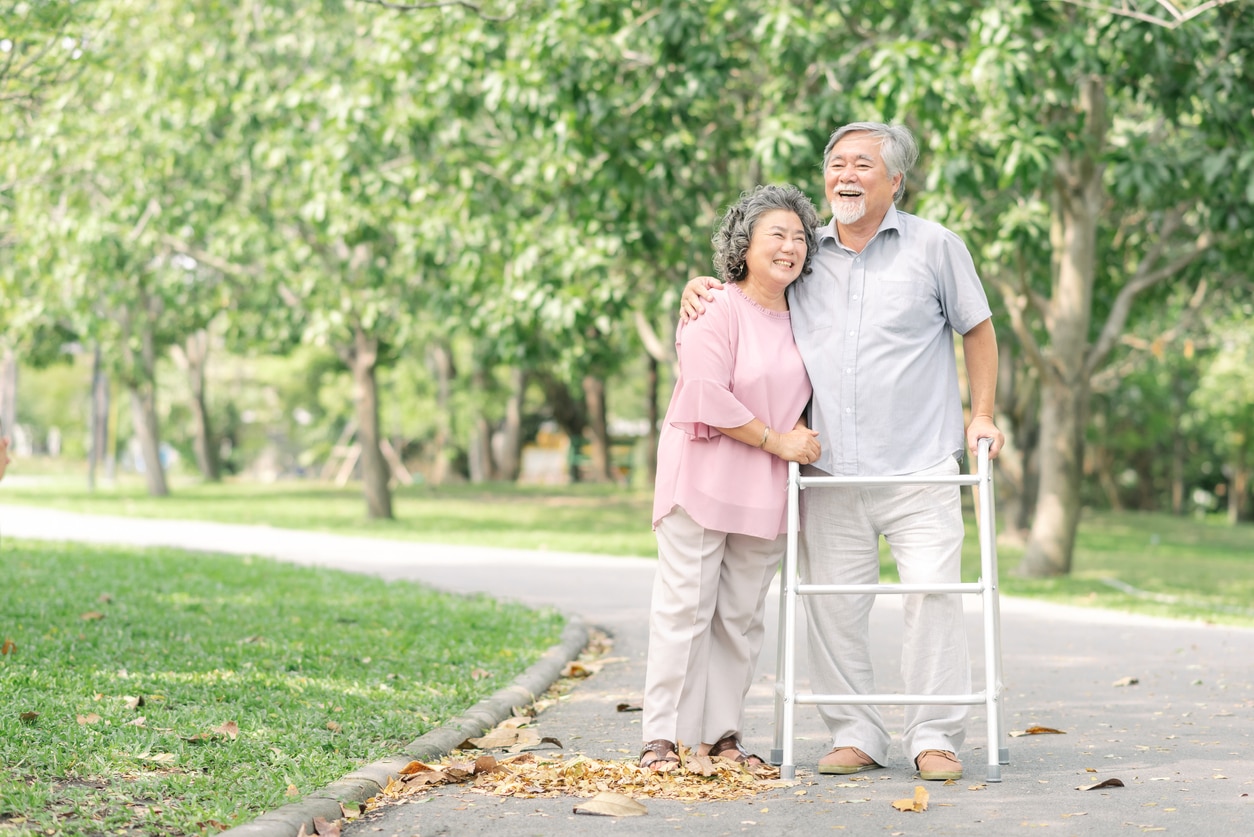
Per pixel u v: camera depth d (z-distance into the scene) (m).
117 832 3.63
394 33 13.75
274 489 33.38
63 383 54.59
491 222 15.11
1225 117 11.08
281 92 17.02
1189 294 17.36
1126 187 11.30
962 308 4.82
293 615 8.70
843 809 4.15
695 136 13.27
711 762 4.66
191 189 18.08
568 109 12.03
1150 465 47.03
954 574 4.71
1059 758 4.96
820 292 4.83
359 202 15.27
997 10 10.67
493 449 45.91
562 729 5.70
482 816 4.12
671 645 4.73
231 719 5.15
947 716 4.67
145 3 16.56
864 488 4.77
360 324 19.16
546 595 10.77
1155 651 8.20
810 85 13.00
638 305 17.41
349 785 4.29
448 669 6.80
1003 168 11.02
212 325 37.78
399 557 14.04
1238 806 4.14
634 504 28.03
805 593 4.61
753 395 4.71
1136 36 10.47
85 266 17.36
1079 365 14.20
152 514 20.95
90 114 13.51
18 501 24.20
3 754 4.32
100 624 7.70
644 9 12.43
